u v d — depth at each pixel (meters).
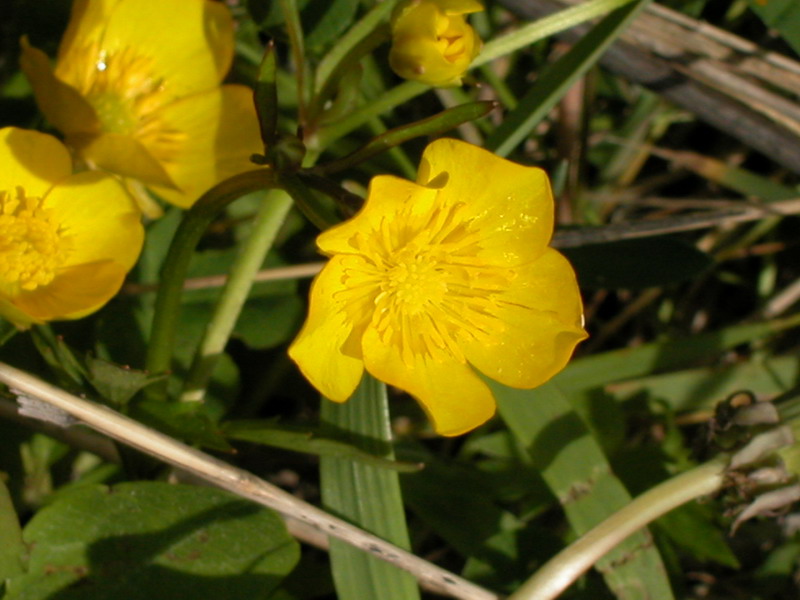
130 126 0.24
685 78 0.27
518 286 0.22
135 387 0.22
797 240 0.29
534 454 0.24
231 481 0.22
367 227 0.21
